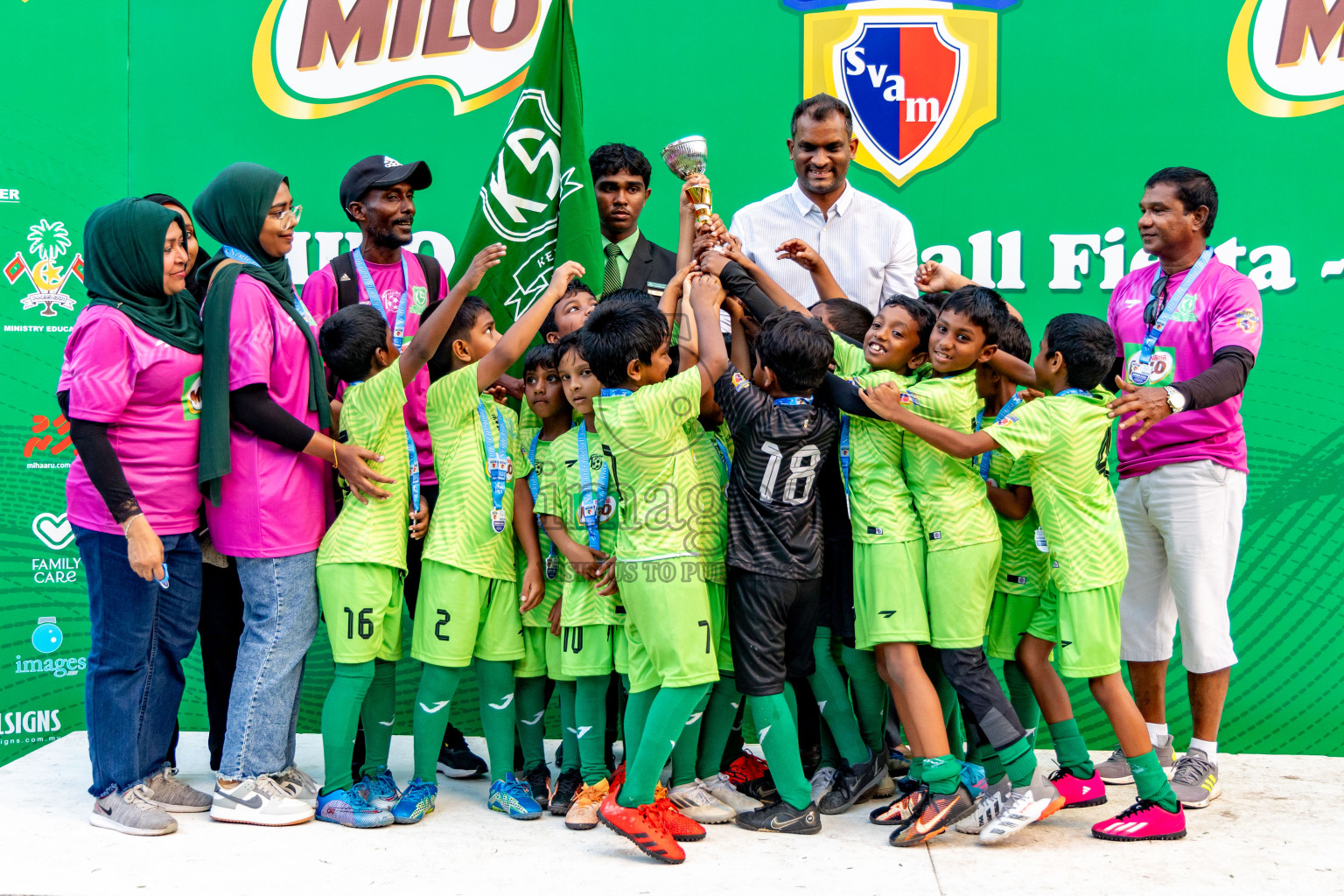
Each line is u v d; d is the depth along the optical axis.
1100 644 3.11
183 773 3.80
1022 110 4.34
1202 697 3.59
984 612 3.15
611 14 4.41
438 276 3.98
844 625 3.37
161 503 3.20
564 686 3.46
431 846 3.07
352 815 3.23
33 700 4.40
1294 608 4.28
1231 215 4.29
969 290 3.14
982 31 4.33
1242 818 3.34
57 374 4.41
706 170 4.41
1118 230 4.32
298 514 3.27
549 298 3.24
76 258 4.41
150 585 3.17
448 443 3.37
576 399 3.26
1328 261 4.27
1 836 3.13
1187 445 3.58
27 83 4.41
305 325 3.37
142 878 2.81
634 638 3.19
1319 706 4.27
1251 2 4.26
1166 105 4.30
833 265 3.96
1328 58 4.25
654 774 2.94
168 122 4.45
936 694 3.30
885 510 3.16
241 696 3.27
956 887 2.76
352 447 3.23
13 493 4.39
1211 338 3.52
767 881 2.80
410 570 3.65
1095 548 3.12
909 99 4.36
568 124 3.72
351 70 4.47
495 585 3.37
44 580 4.40
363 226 3.75
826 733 3.62
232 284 3.21
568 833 3.20
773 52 4.39
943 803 3.04
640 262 4.15
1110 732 4.38
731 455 3.45
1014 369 3.34
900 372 3.29
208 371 3.17
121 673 3.17
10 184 4.40
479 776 3.83
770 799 3.40
